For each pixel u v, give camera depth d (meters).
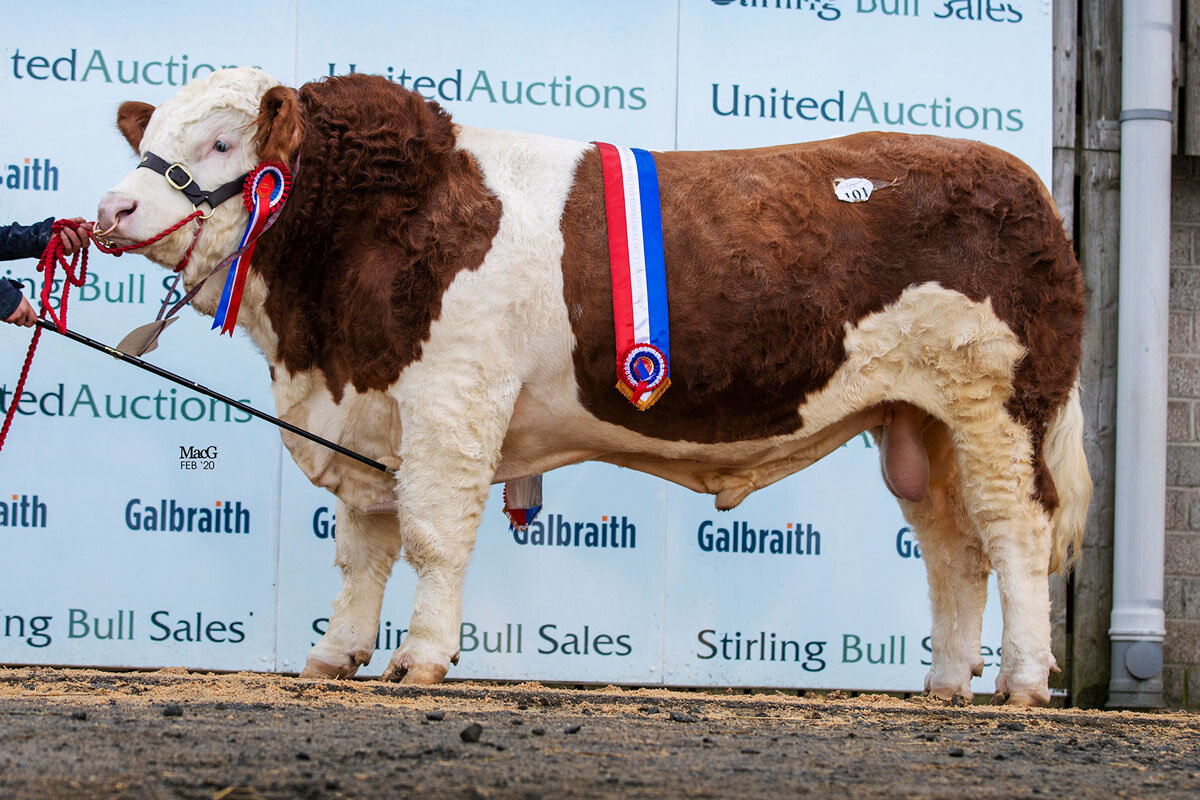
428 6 7.32
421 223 5.37
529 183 5.54
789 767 3.45
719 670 7.35
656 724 4.36
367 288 5.34
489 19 7.34
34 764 3.09
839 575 7.43
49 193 7.09
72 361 7.05
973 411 5.71
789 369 5.60
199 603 7.11
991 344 5.66
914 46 7.55
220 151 5.45
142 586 7.07
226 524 7.13
